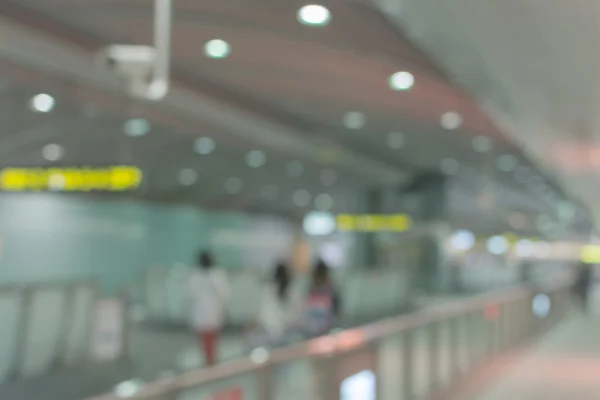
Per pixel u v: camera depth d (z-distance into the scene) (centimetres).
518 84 884
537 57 737
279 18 1438
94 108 2236
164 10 928
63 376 1272
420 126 2583
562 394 1238
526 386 1326
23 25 1423
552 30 632
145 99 1938
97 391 1175
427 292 4300
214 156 3472
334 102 2206
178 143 3027
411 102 2156
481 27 665
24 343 1234
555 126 1119
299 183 4650
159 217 3453
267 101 2216
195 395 367
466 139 2830
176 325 2155
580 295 3875
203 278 1381
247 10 1399
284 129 2494
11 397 1102
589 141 1209
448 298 4025
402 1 651
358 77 1870
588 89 838
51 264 2575
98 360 1414
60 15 1453
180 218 3675
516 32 661
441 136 2795
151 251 3359
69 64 1602
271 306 1145
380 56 1648
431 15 659
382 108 2269
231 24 1484
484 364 1422
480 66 840
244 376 423
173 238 3612
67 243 2662
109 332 1470
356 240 4638
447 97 2041
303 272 4503
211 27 1508
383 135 2841
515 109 1073
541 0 557
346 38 1534
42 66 1597
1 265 2333
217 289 1384
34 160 2841
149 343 1788
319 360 561
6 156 2764
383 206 4597
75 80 1734
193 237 3841
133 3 1370
